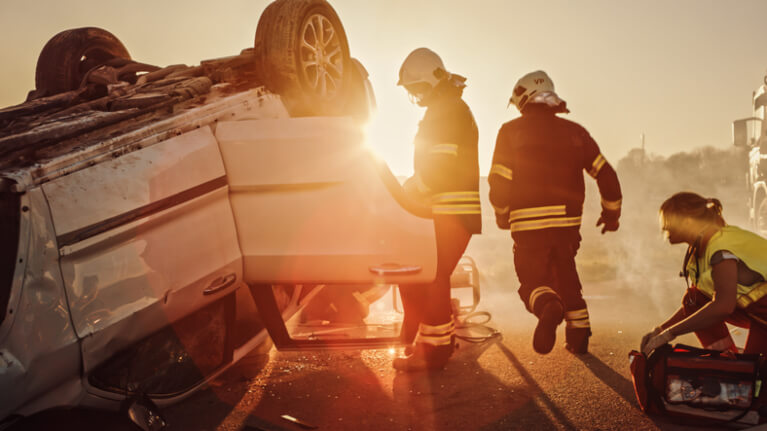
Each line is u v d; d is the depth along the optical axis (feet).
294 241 10.62
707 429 8.91
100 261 8.45
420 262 10.43
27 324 7.51
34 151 8.29
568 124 13.28
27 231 7.59
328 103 14.28
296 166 10.32
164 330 9.91
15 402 7.43
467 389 10.98
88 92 13.61
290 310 13.32
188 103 11.25
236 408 10.39
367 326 16.48
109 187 8.68
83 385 8.46
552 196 12.89
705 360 9.02
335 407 10.32
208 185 10.23
